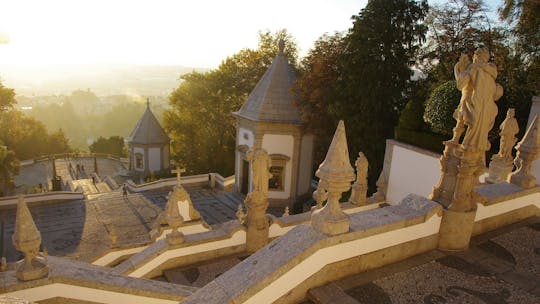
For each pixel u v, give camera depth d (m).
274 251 4.82
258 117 24.45
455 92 15.49
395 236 5.67
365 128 20.72
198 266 9.75
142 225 22.77
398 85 21.30
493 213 7.23
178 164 41.06
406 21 20.39
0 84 30.47
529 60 18.86
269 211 24.98
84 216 23.97
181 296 6.65
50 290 5.79
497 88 6.13
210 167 38.59
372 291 4.97
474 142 6.09
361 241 5.25
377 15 20.17
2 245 19.55
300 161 25.44
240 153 27.19
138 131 41.47
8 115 45.09
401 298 4.89
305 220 11.45
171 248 9.52
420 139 18.05
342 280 5.12
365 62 20.36
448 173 6.41
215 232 10.32
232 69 38.44
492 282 5.43
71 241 20.22
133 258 9.63
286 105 24.83
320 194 11.95
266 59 38.12
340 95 21.16
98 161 53.47
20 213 5.56
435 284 5.28
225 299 4.18
